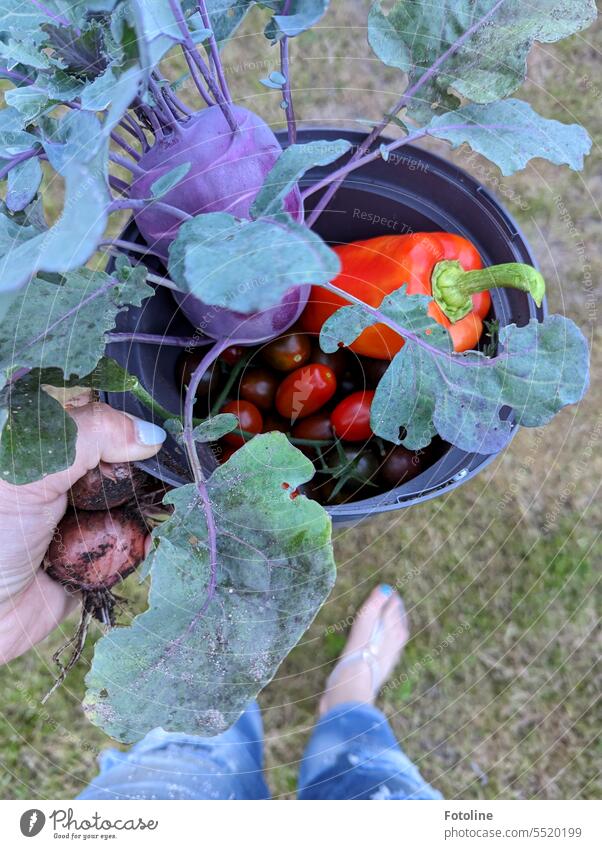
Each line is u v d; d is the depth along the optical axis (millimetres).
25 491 325
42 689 534
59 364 255
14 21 252
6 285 201
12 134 290
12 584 379
